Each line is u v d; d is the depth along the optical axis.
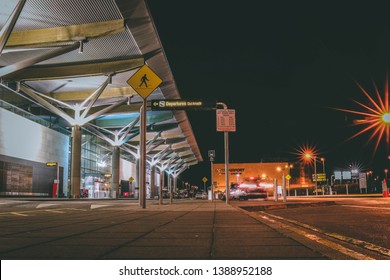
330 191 56.69
